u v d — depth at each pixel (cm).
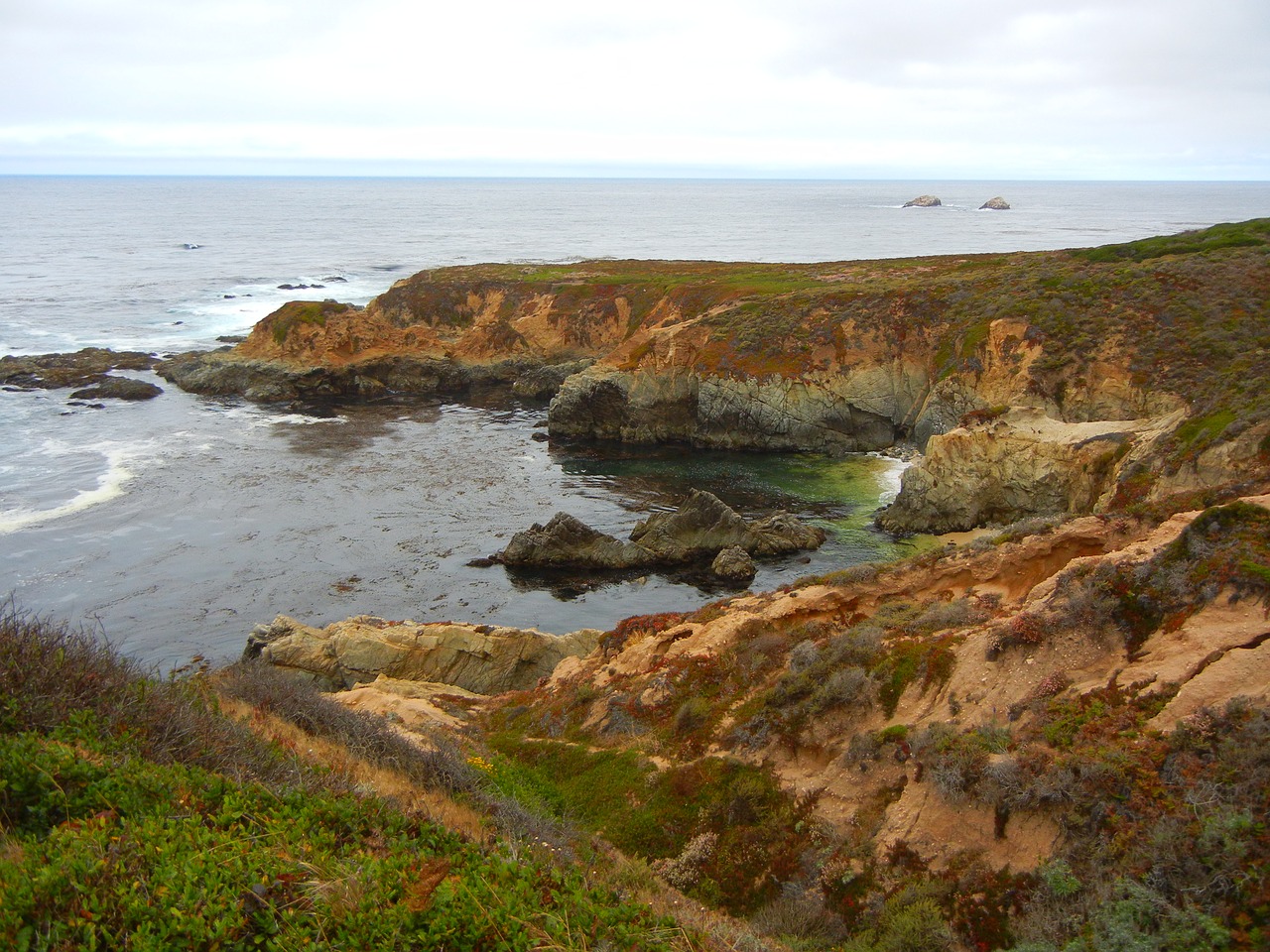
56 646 1055
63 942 634
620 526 3925
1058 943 957
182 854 747
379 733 1391
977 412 3872
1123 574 1364
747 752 1466
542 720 1814
